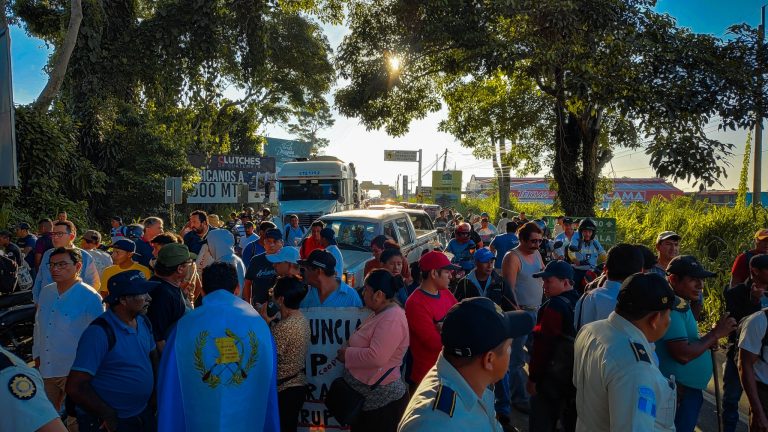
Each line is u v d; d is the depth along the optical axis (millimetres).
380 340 3199
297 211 17359
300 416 3703
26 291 6965
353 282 7543
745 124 13078
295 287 3438
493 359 1630
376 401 3227
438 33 13938
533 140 24109
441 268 3828
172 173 20453
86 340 3045
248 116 35875
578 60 13477
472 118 22234
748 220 12898
